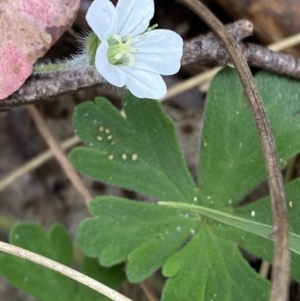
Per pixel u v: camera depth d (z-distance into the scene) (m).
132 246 0.07
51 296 0.08
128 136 0.07
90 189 0.10
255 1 0.08
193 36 0.09
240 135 0.07
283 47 0.08
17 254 0.07
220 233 0.07
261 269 0.08
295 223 0.07
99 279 0.08
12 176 0.09
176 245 0.07
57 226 0.08
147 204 0.07
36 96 0.07
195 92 0.10
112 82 0.06
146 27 0.07
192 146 0.10
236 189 0.07
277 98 0.07
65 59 0.08
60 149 0.09
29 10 0.07
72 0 0.07
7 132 0.10
